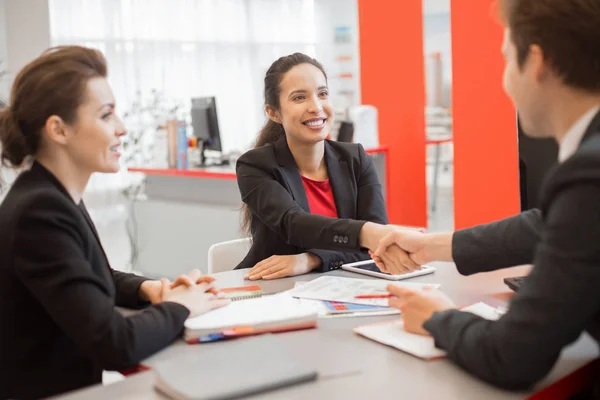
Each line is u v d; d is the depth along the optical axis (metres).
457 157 4.96
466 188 4.93
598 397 1.16
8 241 1.24
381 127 5.81
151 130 5.99
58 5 5.48
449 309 1.20
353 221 1.82
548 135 1.12
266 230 2.09
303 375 1.04
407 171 5.69
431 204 7.19
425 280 1.70
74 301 1.21
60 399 1.01
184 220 5.00
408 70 5.59
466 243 1.48
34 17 5.20
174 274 5.14
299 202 2.08
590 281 0.94
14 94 1.34
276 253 2.08
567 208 0.96
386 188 5.61
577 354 1.15
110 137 1.36
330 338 1.27
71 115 1.32
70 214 1.28
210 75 6.77
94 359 1.22
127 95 6.00
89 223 1.43
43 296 1.22
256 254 2.10
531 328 0.97
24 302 1.27
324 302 1.52
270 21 7.29
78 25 5.62
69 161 1.37
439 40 6.64
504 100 4.68
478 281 1.67
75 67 1.33
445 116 6.77
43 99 1.31
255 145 2.31
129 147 5.89
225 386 0.98
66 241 1.25
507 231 1.45
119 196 5.86
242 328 1.30
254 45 7.15
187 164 5.08
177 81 6.44
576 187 0.96
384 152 5.58
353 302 1.51
